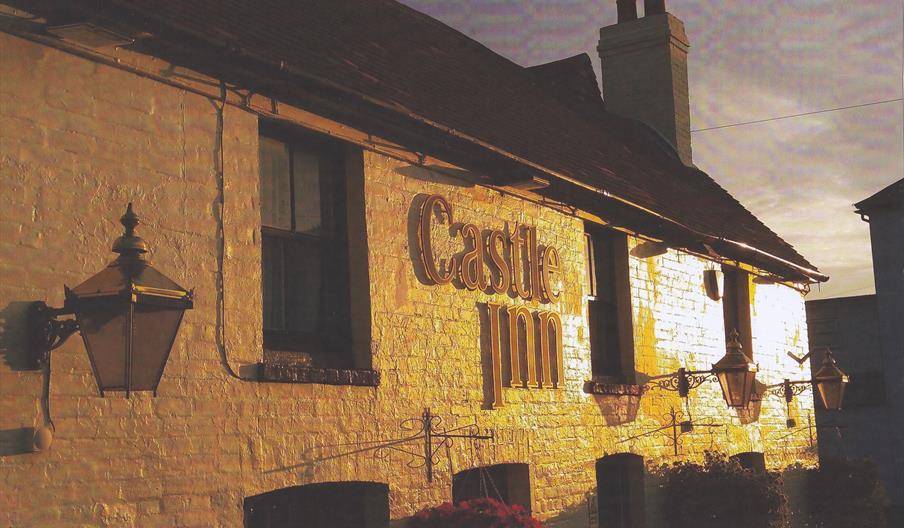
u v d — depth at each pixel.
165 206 6.69
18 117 5.88
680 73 18.98
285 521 7.77
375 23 11.56
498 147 9.55
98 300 5.53
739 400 12.99
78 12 6.06
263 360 7.27
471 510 8.34
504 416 9.77
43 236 5.92
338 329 8.30
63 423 5.91
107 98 6.40
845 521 17.03
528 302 10.41
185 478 6.60
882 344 25.33
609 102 19.12
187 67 6.93
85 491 6.00
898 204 25.12
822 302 27.27
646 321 12.79
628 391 12.06
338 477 7.76
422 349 8.83
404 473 8.44
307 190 8.22
